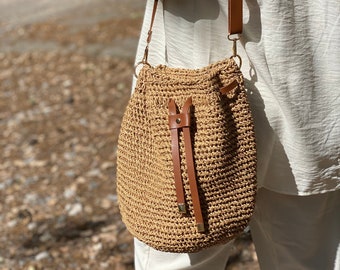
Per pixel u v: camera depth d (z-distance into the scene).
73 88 6.55
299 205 1.88
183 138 1.65
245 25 1.66
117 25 8.74
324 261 1.96
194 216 1.68
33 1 10.84
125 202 1.80
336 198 1.89
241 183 1.70
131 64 7.20
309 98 1.71
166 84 1.68
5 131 5.46
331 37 1.67
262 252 2.04
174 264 1.99
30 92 6.55
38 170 4.59
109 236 3.63
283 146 1.78
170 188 1.67
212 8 1.70
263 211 1.93
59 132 5.34
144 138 1.74
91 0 10.35
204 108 1.66
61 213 3.93
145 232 1.75
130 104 1.76
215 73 1.66
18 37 8.73
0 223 3.88
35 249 3.57
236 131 1.68
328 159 1.78
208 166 1.65
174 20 1.76
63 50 7.94
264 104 1.74
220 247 1.96
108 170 4.49
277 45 1.65
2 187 4.35
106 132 5.25
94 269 3.34
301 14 1.65
